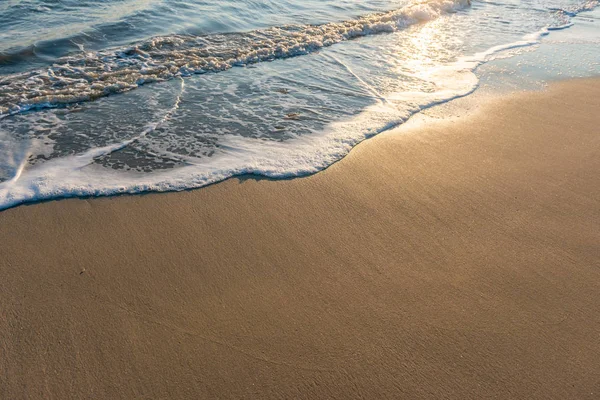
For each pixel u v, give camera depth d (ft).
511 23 31.37
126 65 21.07
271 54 23.24
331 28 27.53
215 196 12.59
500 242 11.30
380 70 22.13
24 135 15.25
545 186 13.60
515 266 10.55
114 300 9.29
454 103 18.85
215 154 14.53
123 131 15.76
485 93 19.95
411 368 8.14
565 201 12.98
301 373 7.99
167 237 11.06
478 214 12.28
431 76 21.61
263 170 13.73
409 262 10.56
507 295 9.74
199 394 7.61
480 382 7.93
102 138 15.31
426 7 32.40
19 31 24.03
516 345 8.62
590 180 14.02
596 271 10.52
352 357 8.30
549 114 18.25
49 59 21.33
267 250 10.78
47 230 11.11
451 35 28.22
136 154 14.43
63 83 19.01
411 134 16.25
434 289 9.83
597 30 30.45
